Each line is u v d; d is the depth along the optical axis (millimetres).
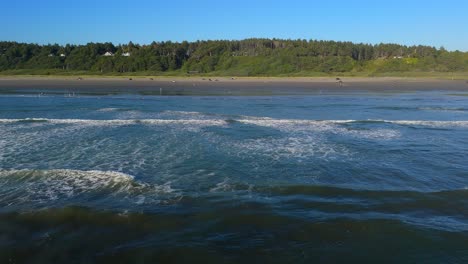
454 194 10477
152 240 7867
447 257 7355
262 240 7914
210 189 10836
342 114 28203
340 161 14039
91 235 8070
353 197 10289
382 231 8305
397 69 110812
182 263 7090
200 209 9367
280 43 134125
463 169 13297
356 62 117750
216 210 9297
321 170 12883
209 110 29656
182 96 42344
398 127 21766
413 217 9023
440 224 8664
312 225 8547
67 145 16141
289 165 13406
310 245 7746
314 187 10953
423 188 11219
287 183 11344
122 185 10977
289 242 7848
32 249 7500
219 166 13188
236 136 18391
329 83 71875
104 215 8953
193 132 19266
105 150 15352
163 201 9859
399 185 11492
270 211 9250
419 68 112188
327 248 7633
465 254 7457
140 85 62594
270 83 70875
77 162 13586
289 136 18578
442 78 89125
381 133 19797
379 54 128250
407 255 7430
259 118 25109
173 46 127125
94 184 11023
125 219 8781
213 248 7590
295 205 9688
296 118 25781
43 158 14102
